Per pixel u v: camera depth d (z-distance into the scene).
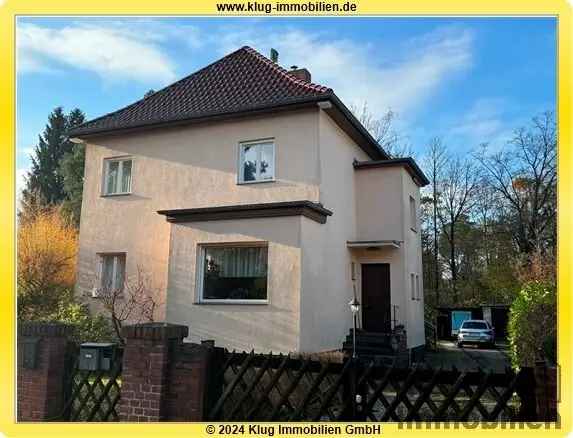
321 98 13.16
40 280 18.73
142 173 15.55
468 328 27.03
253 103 14.08
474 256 41.09
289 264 11.66
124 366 5.79
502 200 37.81
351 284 16.12
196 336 12.30
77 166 37.97
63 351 6.46
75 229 26.58
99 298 14.66
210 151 14.69
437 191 40.81
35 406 6.26
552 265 23.69
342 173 15.69
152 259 14.80
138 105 16.95
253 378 5.59
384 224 16.73
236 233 12.33
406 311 16.31
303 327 11.50
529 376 4.61
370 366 5.23
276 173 13.76
